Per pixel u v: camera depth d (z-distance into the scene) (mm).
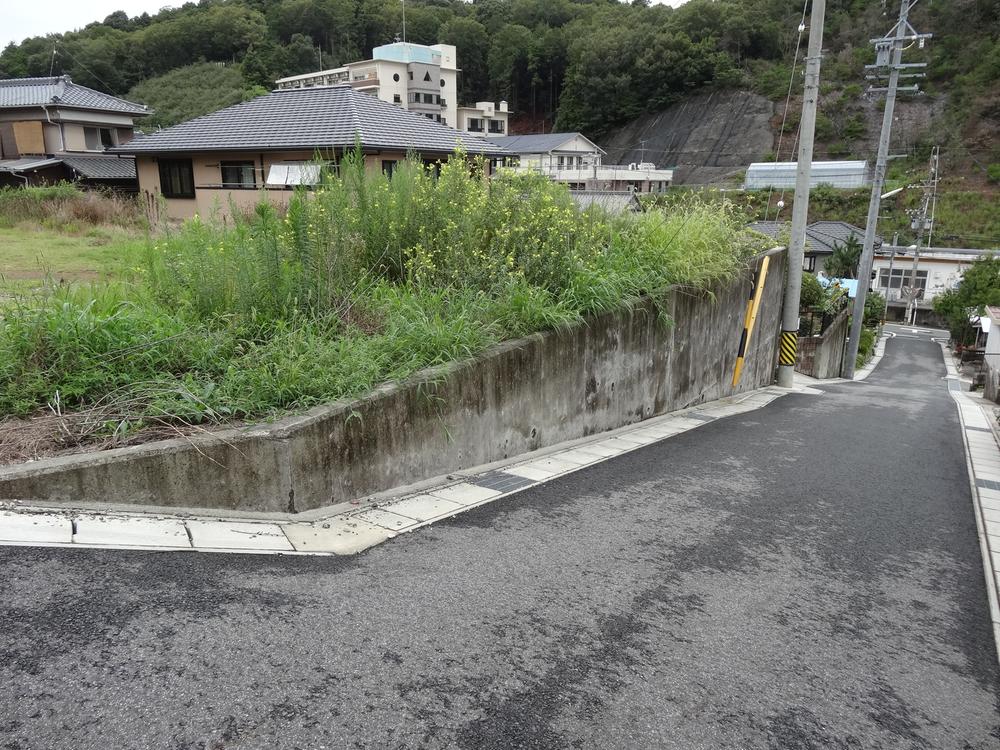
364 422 4434
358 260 6379
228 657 2553
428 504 4574
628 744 2318
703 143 57594
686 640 3043
